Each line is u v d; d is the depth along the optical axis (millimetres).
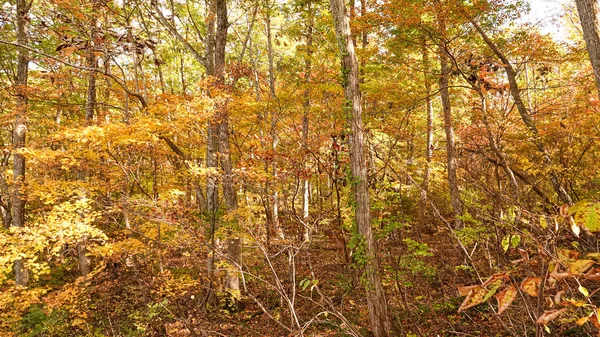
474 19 10234
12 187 10688
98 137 6984
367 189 7645
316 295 9602
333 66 11914
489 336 5832
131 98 13367
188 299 10094
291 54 18531
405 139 13359
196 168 8430
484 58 10586
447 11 9500
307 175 9703
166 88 19109
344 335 7445
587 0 5695
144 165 10148
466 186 10367
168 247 8570
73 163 7270
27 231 6758
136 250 8391
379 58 12172
